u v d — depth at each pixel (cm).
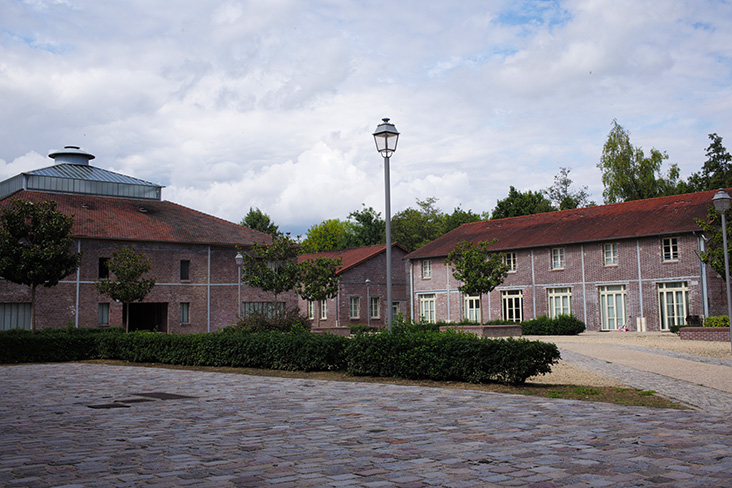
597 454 639
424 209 8619
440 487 524
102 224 3866
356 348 1473
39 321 3488
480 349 1266
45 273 2388
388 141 1480
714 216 2358
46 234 2411
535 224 4366
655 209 3800
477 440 721
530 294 4066
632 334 3188
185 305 4078
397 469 588
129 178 4869
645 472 564
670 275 3450
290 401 1090
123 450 694
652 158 5372
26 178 4319
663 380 1333
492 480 543
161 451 686
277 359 1686
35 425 870
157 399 1147
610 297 3712
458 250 3042
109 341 2262
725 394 1116
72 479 564
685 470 570
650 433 751
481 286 2964
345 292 5034
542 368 1235
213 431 809
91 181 4559
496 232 4500
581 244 3841
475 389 1203
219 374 1636
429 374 1330
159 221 4216
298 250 2998
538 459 620
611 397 1084
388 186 1485
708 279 3303
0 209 3581
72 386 1392
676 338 2723
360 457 641
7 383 1470
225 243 4178
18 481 557
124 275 3016
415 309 4681
